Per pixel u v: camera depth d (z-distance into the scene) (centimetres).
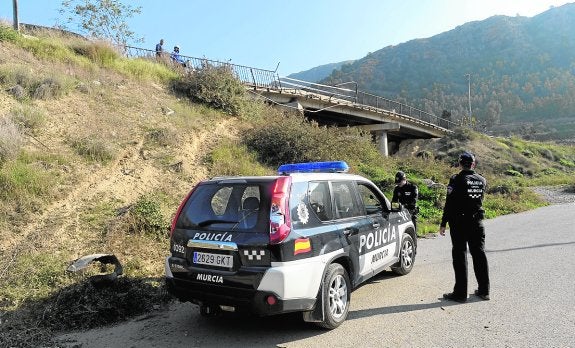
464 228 565
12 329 484
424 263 788
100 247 708
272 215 428
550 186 2984
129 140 1185
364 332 465
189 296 462
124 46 1973
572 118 14450
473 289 617
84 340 465
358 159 1847
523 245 906
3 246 672
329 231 487
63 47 1656
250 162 1387
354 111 3247
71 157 980
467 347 416
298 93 2673
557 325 461
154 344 450
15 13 1688
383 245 618
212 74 1838
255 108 1903
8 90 1151
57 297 543
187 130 1405
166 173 1084
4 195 776
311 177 501
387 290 620
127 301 553
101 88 1455
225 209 465
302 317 475
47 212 784
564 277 644
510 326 465
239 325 498
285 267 419
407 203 835
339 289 491
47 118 1106
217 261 441
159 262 703
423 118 4378
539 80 19662
